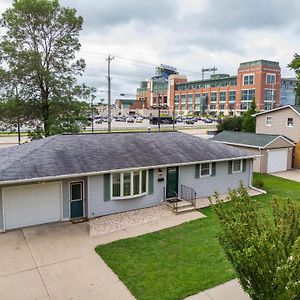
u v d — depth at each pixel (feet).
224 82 384.68
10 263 34.78
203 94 413.80
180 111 456.04
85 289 29.91
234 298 28.55
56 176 44.24
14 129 83.46
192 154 61.41
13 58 77.00
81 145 55.16
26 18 78.59
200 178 61.67
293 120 101.35
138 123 281.13
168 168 57.11
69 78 83.66
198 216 51.16
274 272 19.97
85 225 46.65
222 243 24.14
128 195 52.39
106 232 44.09
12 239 41.29
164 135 69.05
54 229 44.98
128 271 33.22
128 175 51.80
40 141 57.62
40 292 29.35
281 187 73.92
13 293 29.17
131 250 38.32
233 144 96.84
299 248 19.13
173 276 32.27
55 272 32.99
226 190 66.13
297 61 94.84
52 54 82.38
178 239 41.75
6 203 43.86
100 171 48.11
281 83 369.50
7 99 78.07
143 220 48.98
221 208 25.20
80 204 49.75
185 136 71.26
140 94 571.28
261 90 330.54
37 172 44.09
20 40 79.10
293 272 18.97
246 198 25.57
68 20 81.66
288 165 97.60
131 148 58.23
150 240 41.39
